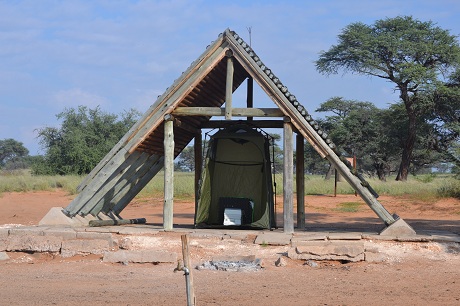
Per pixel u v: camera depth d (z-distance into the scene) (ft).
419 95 148.15
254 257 39.01
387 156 179.11
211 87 51.37
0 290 32.17
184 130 54.34
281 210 78.02
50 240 42.04
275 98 46.78
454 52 152.46
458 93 147.64
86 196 49.67
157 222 63.46
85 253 41.45
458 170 102.32
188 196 96.84
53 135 159.12
